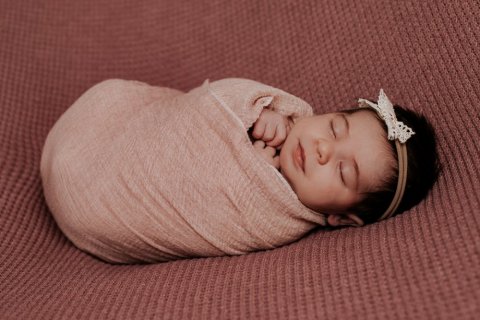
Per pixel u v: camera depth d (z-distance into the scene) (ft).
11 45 4.58
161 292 2.88
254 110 3.51
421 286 2.48
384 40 3.93
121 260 3.70
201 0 4.80
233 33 4.66
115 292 2.97
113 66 4.80
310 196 3.44
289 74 4.36
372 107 3.54
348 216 3.58
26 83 4.47
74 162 3.63
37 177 4.08
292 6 4.46
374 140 3.37
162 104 3.81
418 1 3.78
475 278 2.42
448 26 3.57
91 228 3.54
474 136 3.23
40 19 4.78
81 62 4.76
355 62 4.06
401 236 2.89
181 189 3.38
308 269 2.83
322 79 4.20
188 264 3.20
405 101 3.73
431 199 3.20
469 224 2.74
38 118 4.38
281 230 3.46
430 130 3.48
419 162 3.38
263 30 4.55
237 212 3.37
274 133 3.57
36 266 3.41
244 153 3.36
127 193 3.44
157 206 3.40
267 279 2.82
